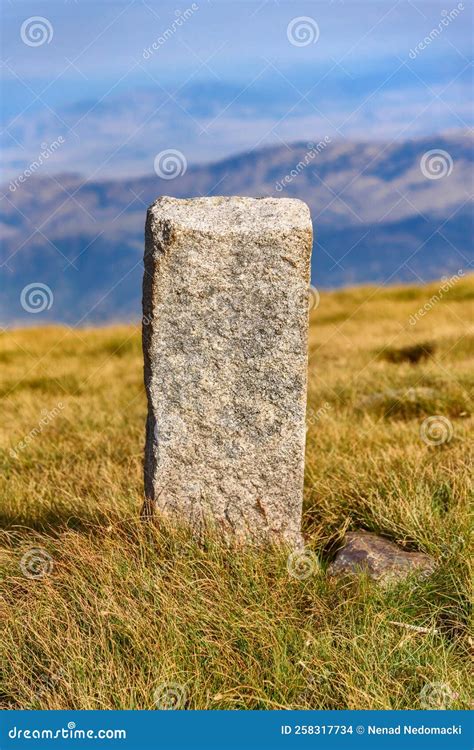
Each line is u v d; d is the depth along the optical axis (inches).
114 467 243.3
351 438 259.6
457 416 309.4
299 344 171.6
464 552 168.1
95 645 141.9
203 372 170.7
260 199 172.4
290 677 135.5
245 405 173.2
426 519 188.7
